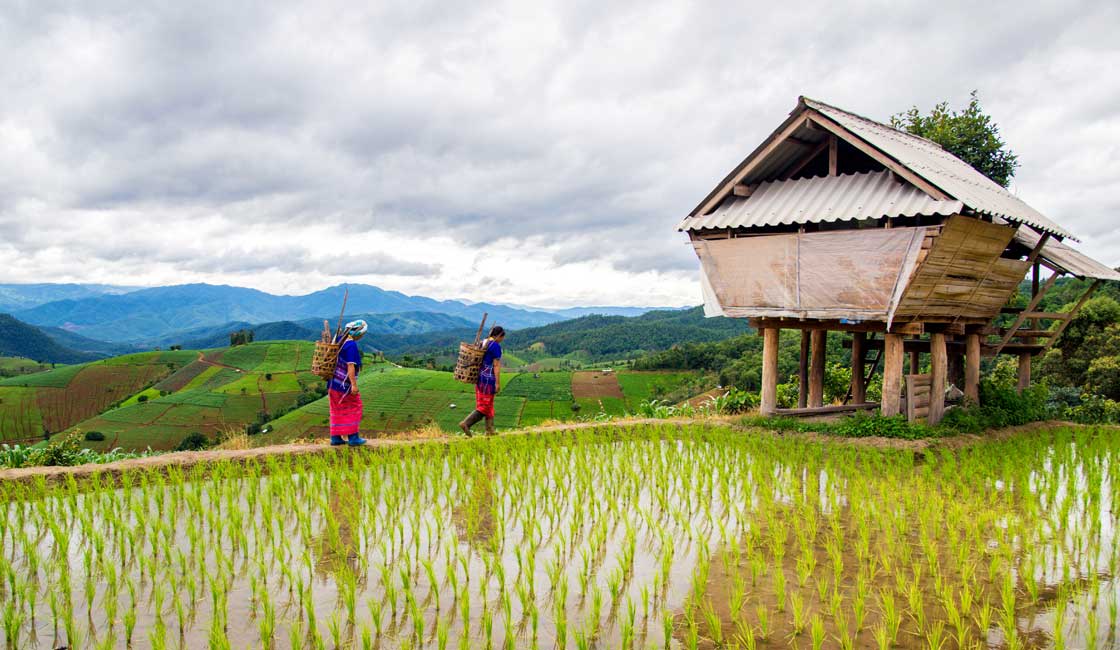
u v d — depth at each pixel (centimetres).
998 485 1081
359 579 667
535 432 1473
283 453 1167
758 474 1073
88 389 12988
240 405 11138
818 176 1631
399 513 885
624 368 11450
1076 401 2623
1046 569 715
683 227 1634
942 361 1562
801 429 1499
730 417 1748
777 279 1523
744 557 746
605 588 660
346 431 1235
